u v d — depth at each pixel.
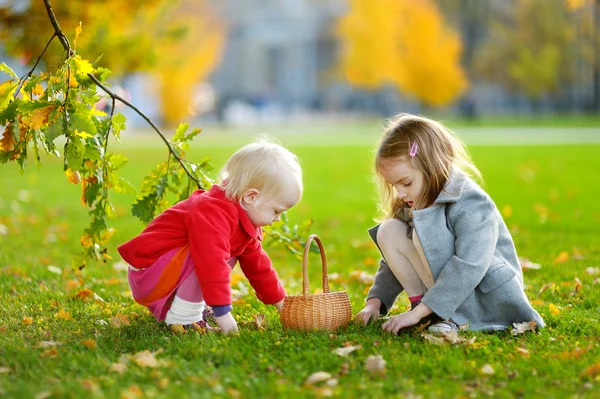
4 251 6.78
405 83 41.38
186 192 4.53
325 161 18.77
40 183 13.89
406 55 41.12
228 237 3.69
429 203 3.84
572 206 10.07
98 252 4.57
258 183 3.68
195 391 2.87
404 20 41.91
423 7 40.91
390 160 3.79
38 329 3.88
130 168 16.11
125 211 10.04
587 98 52.84
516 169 15.72
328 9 76.25
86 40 9.25
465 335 3.64
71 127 3.84
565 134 28.91
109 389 2.91
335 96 62.97
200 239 3.63
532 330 3.76
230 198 3.73
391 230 3.90
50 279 5.54
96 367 3.18
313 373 3.09
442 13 53.31
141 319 4.14
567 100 53.78
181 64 24.02
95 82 4.14
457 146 3.97
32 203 10.92
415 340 3.57
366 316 3.96
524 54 47.28
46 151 3.90
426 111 50.28
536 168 15.86
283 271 6.07
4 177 14.95
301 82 75.06
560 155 19.25
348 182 14.32
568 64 48.22
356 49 42.41
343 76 52.41
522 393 2.92
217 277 3.62
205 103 44.59
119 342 3.59
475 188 3.81
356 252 7.06
